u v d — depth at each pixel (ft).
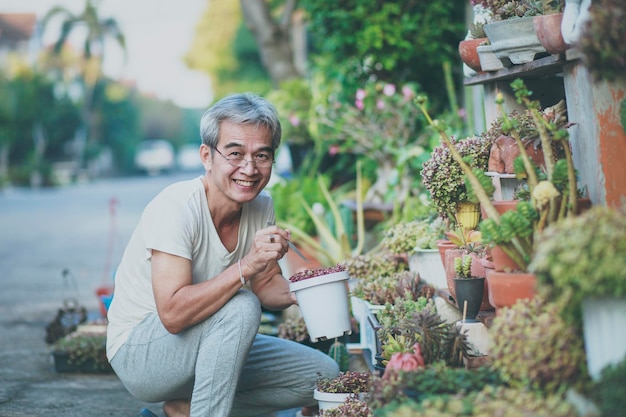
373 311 13.65
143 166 163.73
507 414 7.63
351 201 22.76
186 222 11.08
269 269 12.49
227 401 10.92
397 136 23.50
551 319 8.21
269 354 12.19
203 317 10.84
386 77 25.20
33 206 72.13
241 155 11.03
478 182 9.55
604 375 7.50
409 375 8.96
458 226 12.84
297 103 29.55
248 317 10.83
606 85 9.77
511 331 8.32
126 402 15.56
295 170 30.25
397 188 21.80
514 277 9.21
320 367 12.28
